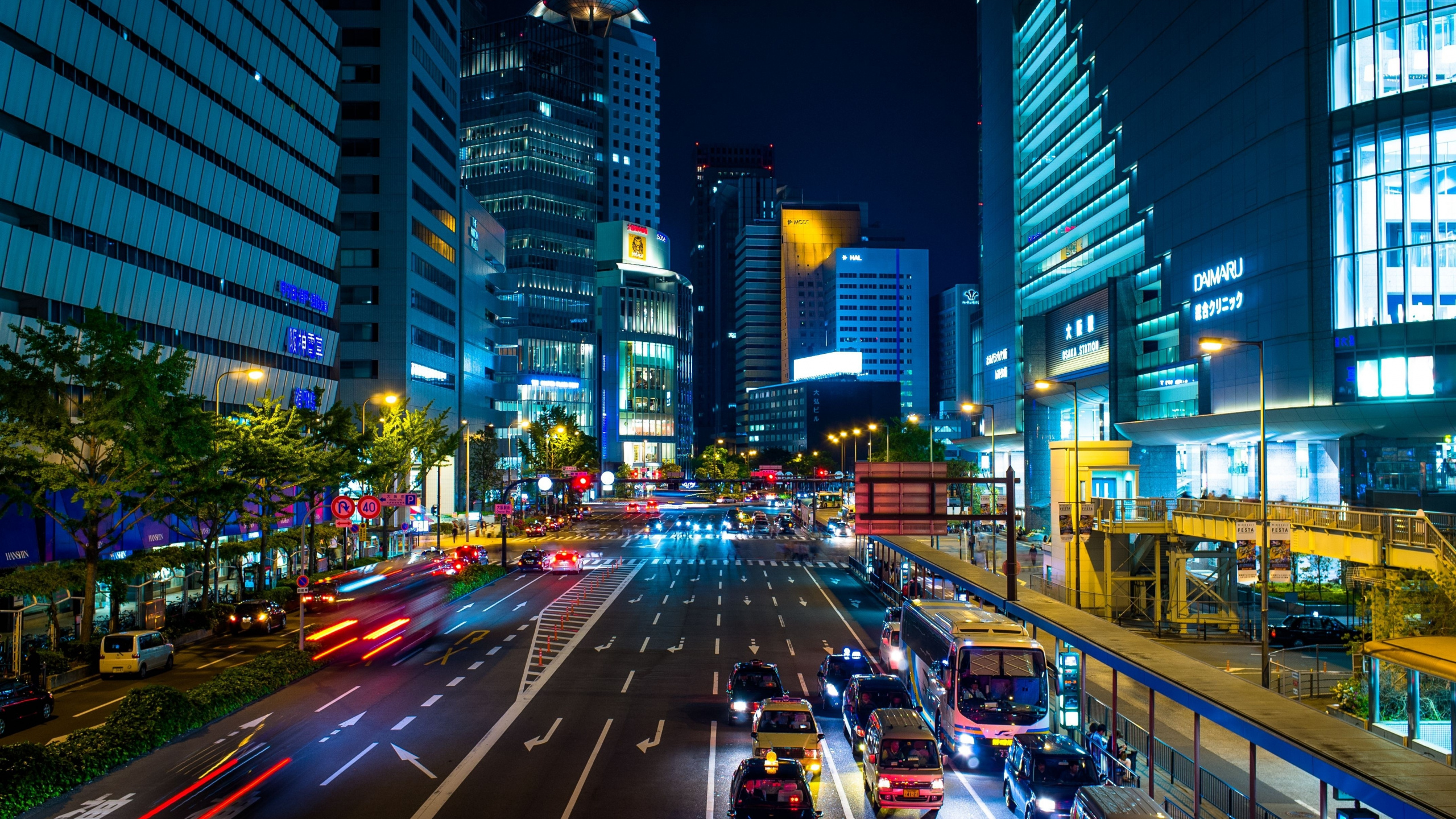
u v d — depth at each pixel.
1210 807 24.59
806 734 26.58
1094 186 112.19
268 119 80.56
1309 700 34.94
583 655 44.12
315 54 88.75
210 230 71.31
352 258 115.31
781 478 68.56
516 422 170.25
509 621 54.53
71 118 55.75
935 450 139.38
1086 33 112.81
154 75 63.53
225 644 47.25
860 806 24.88
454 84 138.50
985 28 152.50
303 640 42.88
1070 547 54.69
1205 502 48.91
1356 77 68.31
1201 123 85.25
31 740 29.38
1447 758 25.25
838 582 74.06
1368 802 16.88
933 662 32.41
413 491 94.12
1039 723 28.67
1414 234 65.69
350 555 83.62
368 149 115.75
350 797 24.41
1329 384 68.75
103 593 51.12
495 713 33.44
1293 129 71.50
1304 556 64.88
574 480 75.62
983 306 152.62
